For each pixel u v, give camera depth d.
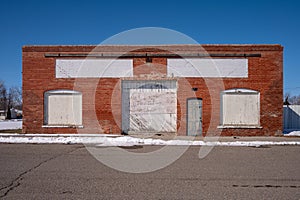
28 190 6.61
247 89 17.98
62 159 10.20
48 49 18.27
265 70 17.92
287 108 22.22
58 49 18.23
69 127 18.20
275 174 8.17
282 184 7.18
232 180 7.54
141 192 6.52
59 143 14.48
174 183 7.25
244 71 17.95
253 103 18.00
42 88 18.33
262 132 17.89
